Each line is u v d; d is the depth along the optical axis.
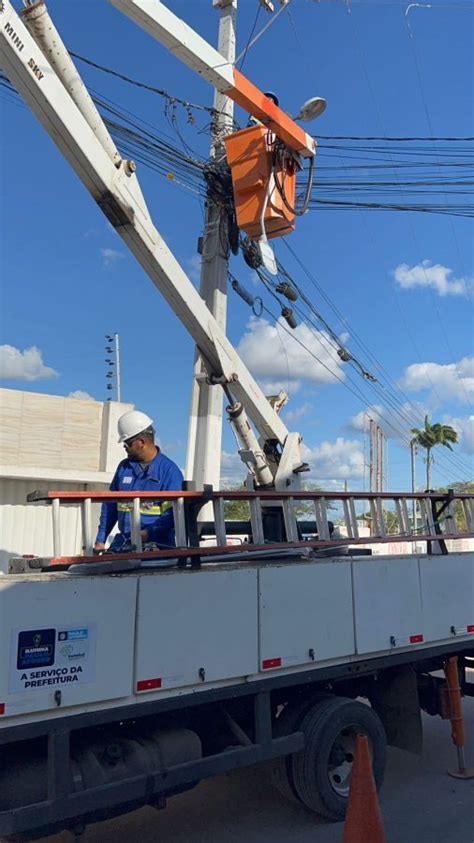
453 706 5.95
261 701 4.45
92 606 3.67
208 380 6.31
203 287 9.11
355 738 5.03
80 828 3.73
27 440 12.96
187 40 5.48
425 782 5.68
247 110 6.12
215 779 5.73
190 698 4.04
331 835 4.64
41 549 12.67
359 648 5.05
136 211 5.34
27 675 3.39
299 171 6.85
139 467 5.19
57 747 3.48
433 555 6.00
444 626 5.83
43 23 4.80
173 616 4.01
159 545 4.75
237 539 6.36
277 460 6.62
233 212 9.12
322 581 4.88
